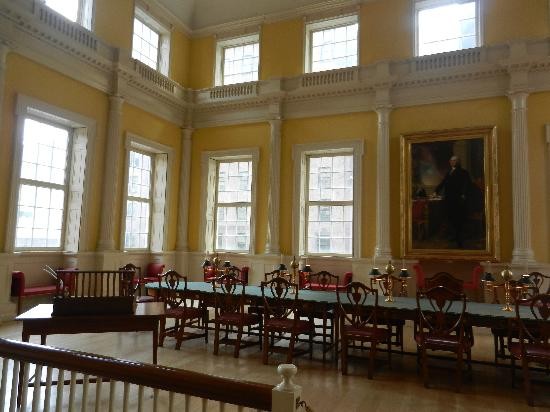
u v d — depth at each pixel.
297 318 4.81
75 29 7.55
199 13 10.80
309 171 9.66
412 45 8.66
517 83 7.57
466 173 7.95
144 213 9.82
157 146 9.72
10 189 6.58
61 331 3.50
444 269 8.07
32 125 7.29
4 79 6.41
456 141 8.07
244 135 10.09
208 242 10.31
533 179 7.51
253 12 10.24
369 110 8.88
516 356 3.92
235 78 10.67
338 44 9.66
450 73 8.09
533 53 7.57
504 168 7.76
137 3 9.18
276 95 9.52
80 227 7.77
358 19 9.20
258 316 5.43
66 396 3.56
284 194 9.54
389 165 8.57
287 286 4.88
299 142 9.51
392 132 8.66
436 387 4.11
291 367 1.47
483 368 4.82
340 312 4.54
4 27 6.31
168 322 6.89
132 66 8.81
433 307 4.25
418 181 8.30
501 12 8.05
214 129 10.44
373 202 8.70
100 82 8.20
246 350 5.36
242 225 10.20
